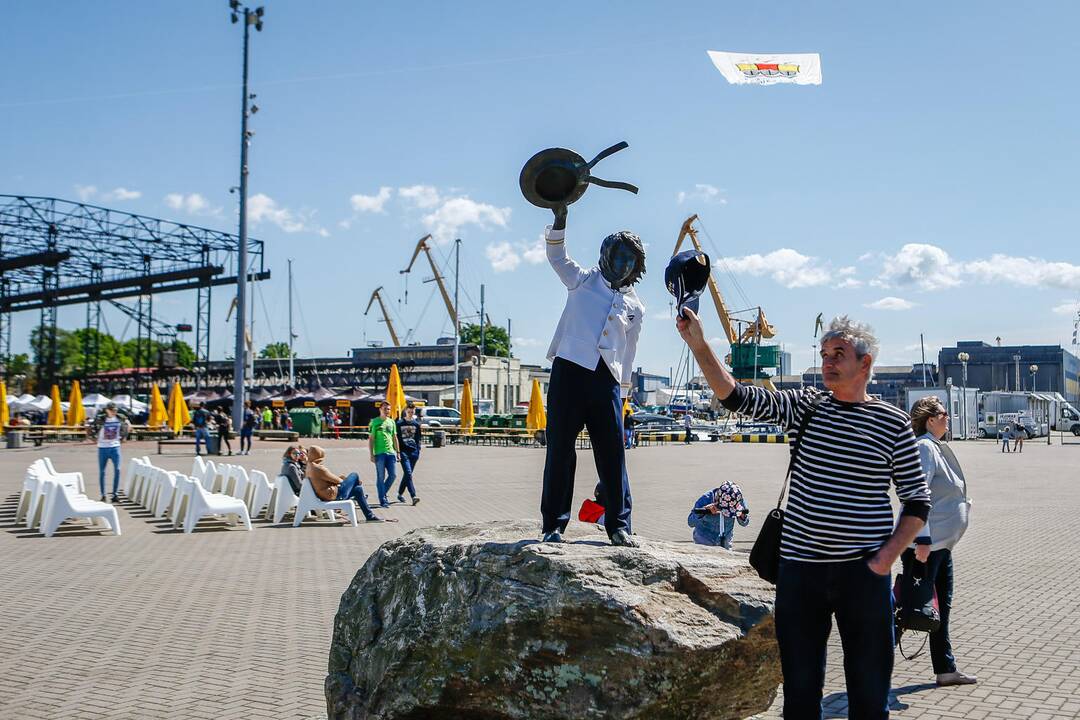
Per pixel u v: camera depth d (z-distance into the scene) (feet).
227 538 45.98
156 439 148.25
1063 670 22.84
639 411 237.45
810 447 12.87
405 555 17.53
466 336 406.21
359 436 172.14
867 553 12.45
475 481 79.87
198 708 19.92
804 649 12.70
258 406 193.36
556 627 14.48
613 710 14.03
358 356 326.44
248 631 26.58
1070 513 57.62
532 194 16.88
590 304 16.97
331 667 18.20
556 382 16.85
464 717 15.67
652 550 15.90
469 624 15.33
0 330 232.32
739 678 14.98
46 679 22.02
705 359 13.44
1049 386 313.53
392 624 16.93
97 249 203.41
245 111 117.08
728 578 15.31
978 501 65.26
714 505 30.22
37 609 29.40
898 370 469.57
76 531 47.88
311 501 50.98
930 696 20.85
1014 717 19.30
